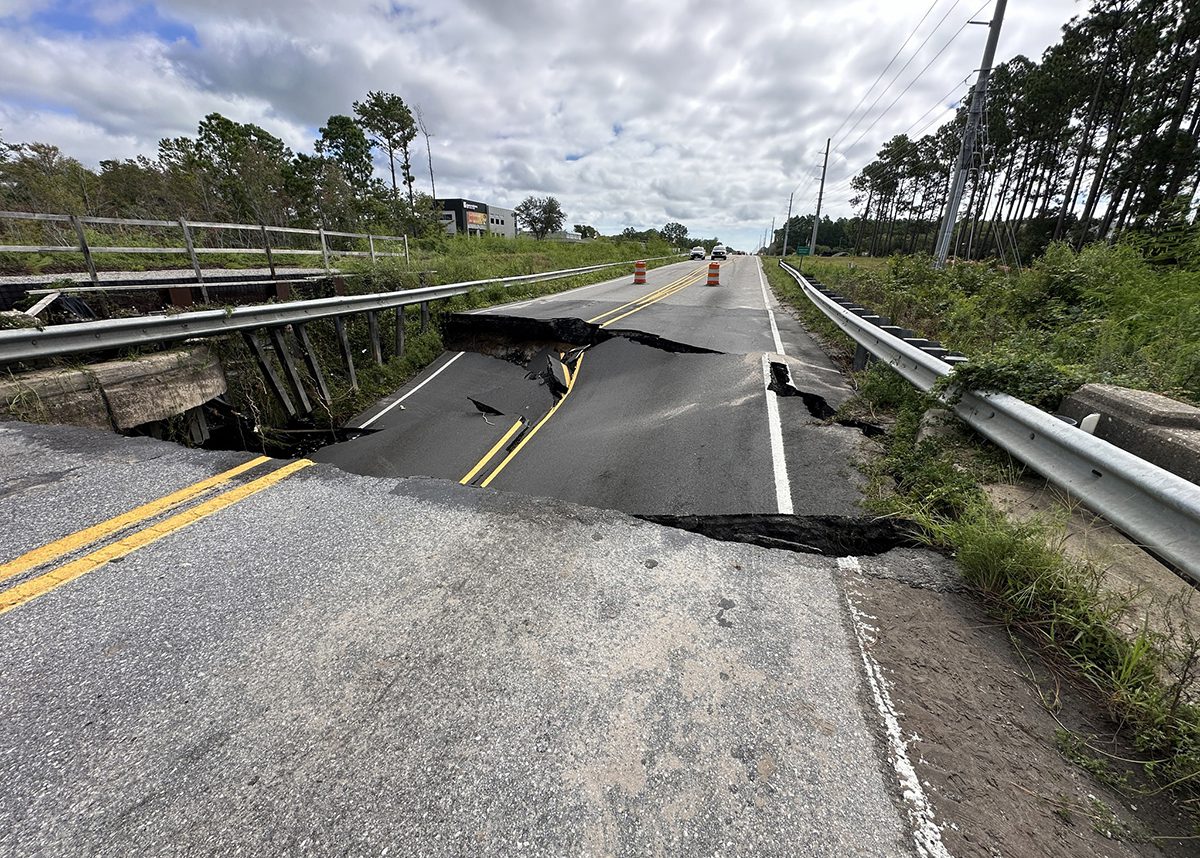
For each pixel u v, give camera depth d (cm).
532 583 229
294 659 184
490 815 135
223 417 711
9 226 1241
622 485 482
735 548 263
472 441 701
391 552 250
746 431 536
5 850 125
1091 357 539
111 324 515
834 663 190
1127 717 169
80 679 175
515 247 3155
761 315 1278
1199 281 702
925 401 452
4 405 430
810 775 148
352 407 866
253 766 147
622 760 150
